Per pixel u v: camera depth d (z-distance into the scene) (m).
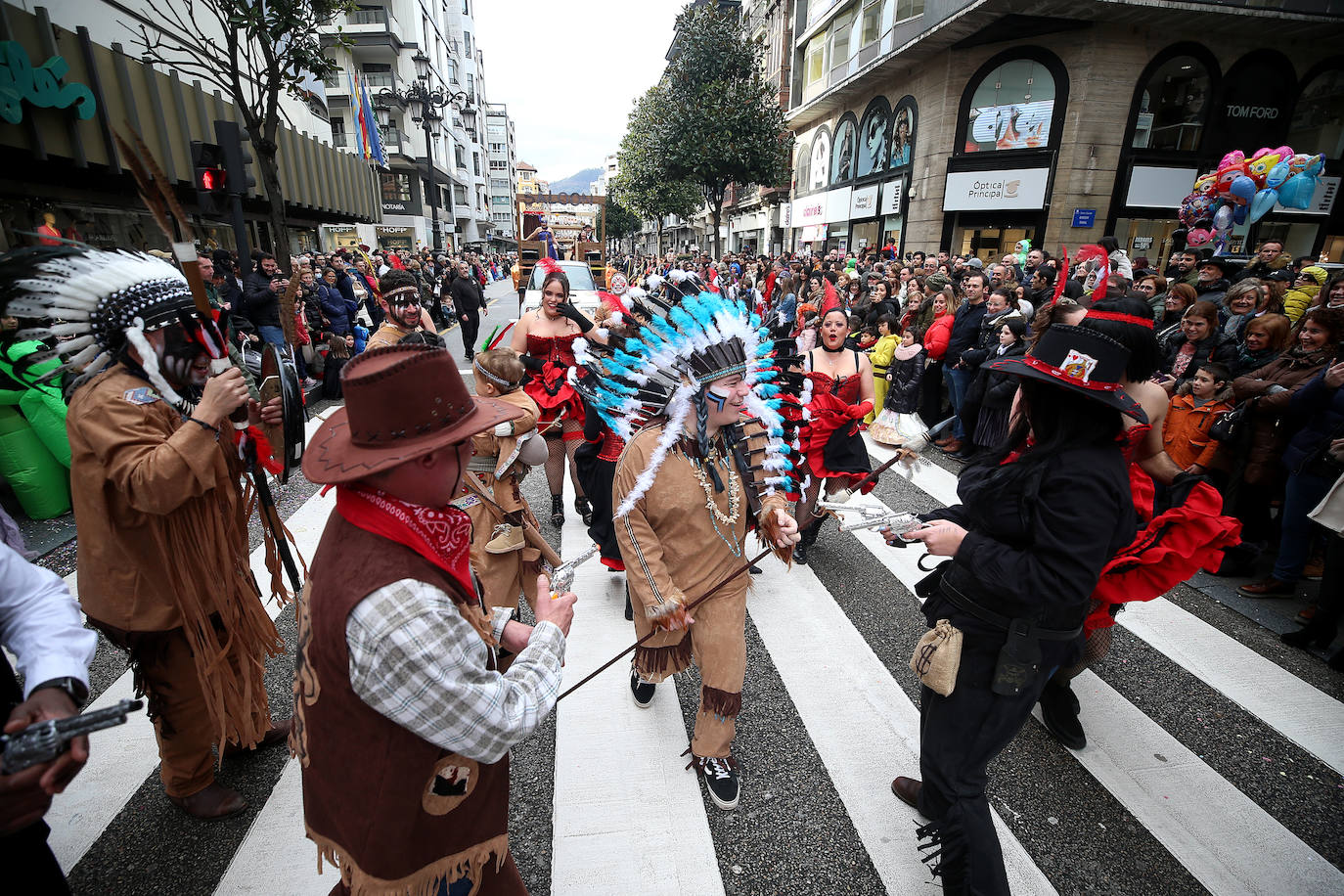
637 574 2.13
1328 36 14.91
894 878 2.07
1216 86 15.25
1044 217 15.99
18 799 1.05
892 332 6.51
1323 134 16.09
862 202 21.45
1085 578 1.52
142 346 1.74
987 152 16.34
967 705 1.77
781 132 20.83
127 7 8.77
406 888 1.26
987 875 1.70
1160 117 15.36
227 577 2.04
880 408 6.59
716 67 19.66
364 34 28.89
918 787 2.32
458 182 46.22
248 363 2.37
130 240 9.52
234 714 2.13
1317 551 4.09
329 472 1.14
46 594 1.34
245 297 6.83
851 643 3.35
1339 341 3.63
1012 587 1.58
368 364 1.19
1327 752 2.62
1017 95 15.84
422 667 1.09
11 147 6.72
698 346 2.03
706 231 48.31
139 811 2.26
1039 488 1.56
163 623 1.90
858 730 2.74
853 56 20.05
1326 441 3.38
